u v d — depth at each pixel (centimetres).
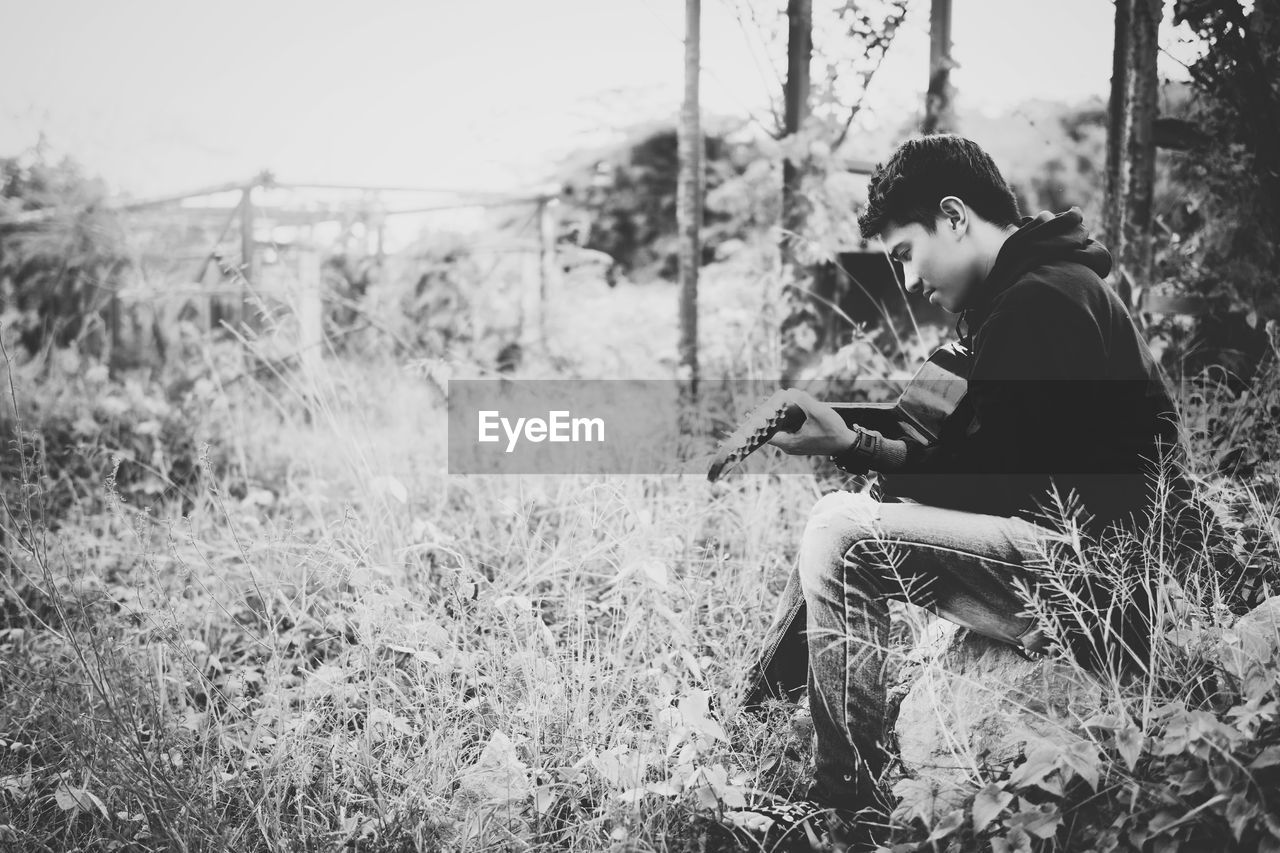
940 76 494
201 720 222
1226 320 388
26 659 258
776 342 511
